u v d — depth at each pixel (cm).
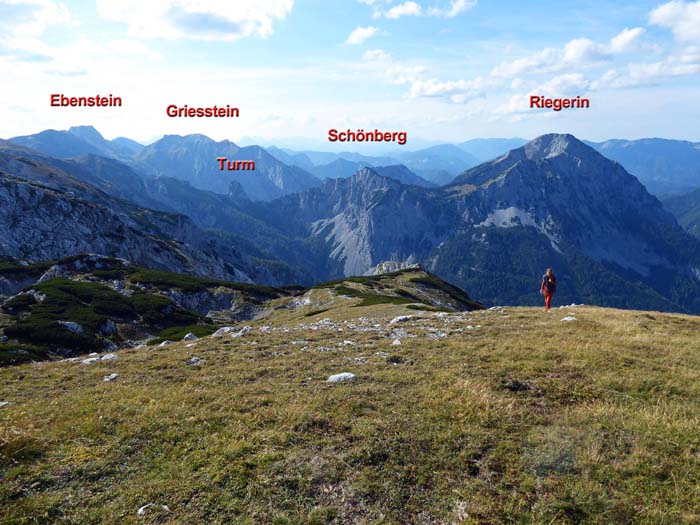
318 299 9406
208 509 806
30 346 4612
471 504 809
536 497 834
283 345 2162
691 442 1010
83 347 5409
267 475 898
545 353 1692
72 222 14950
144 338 6719
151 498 839
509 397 1270
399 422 1115
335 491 855
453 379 1425
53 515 801
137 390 1460
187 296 10350
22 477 910
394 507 812
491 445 1009
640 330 2170
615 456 964
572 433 1048
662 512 782
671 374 1450
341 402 1255
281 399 1306
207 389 1466
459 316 2897
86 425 1140
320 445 1013
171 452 1004
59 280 8206
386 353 1853
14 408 1332
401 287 11125
